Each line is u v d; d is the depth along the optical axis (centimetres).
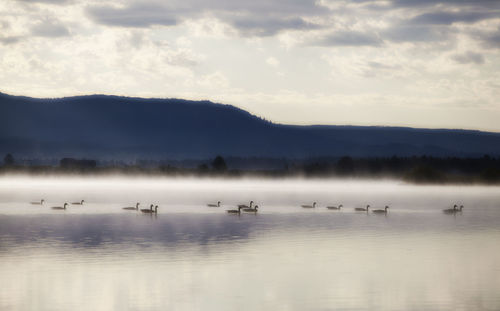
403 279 4603
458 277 4684
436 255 5556
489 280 4578
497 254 5594
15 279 4547
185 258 5322
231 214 9256
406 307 3903
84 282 4469
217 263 5131
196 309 3844
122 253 5541
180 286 4372
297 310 3819
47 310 3816
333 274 4762
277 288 4322
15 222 7931
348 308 3878
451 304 3969
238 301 4022
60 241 6206
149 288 4322
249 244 6097
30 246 5884
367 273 4800
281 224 7856
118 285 4394
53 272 4762
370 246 6019
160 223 7900
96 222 7988
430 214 9525
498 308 3884
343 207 10925
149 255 5459
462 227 7606
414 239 6506
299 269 4916
